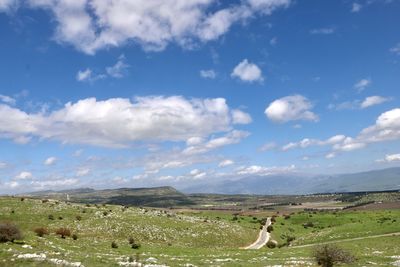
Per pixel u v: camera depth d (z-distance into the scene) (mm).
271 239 131750
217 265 57625
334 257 59500
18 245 56562
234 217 192875
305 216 193250
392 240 96312
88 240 84125
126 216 116062
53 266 43000
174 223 119000
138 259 57844
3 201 111250
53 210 107938
